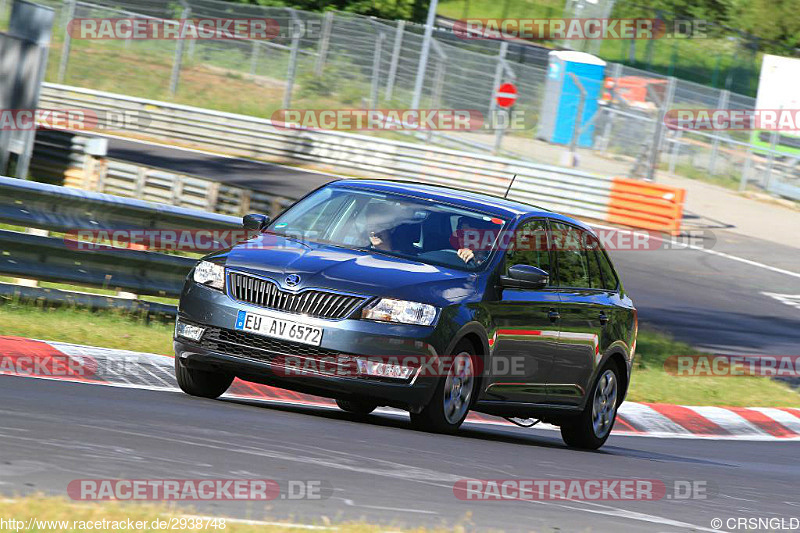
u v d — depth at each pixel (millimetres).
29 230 34375
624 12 144125
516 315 26281
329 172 95062
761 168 111625
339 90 115062
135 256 35344
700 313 65812
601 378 30234
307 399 30984
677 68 142375
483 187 90875
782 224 99500
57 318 32594
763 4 159000
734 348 58375
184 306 24875
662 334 57469
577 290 29078
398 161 93875
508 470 21266
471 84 109562
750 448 37938
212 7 117375
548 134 110938
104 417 19703
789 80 114312
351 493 16125
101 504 13070
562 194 88875
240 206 63906
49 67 113562
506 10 163500
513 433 32188
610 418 30906
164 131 99500
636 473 24953
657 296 68562
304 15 116188
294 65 110188
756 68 143125
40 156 69062
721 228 94250
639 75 118562
